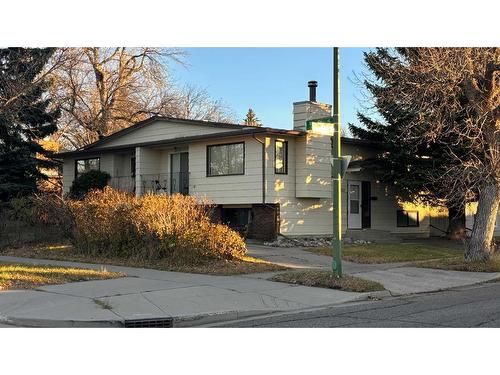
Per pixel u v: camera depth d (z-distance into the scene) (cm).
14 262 1548
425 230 2811
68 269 1348
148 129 2609
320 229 2292
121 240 1650
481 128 1616
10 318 860
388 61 2153
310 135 2184
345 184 2414
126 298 1017
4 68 2595
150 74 3853
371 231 2380
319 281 1230
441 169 2189
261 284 1218
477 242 1644
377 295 1162
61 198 1938
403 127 2067
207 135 2208
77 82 3641
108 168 2819
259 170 2100
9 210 2127
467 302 1084
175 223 1551
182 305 977
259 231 2153
